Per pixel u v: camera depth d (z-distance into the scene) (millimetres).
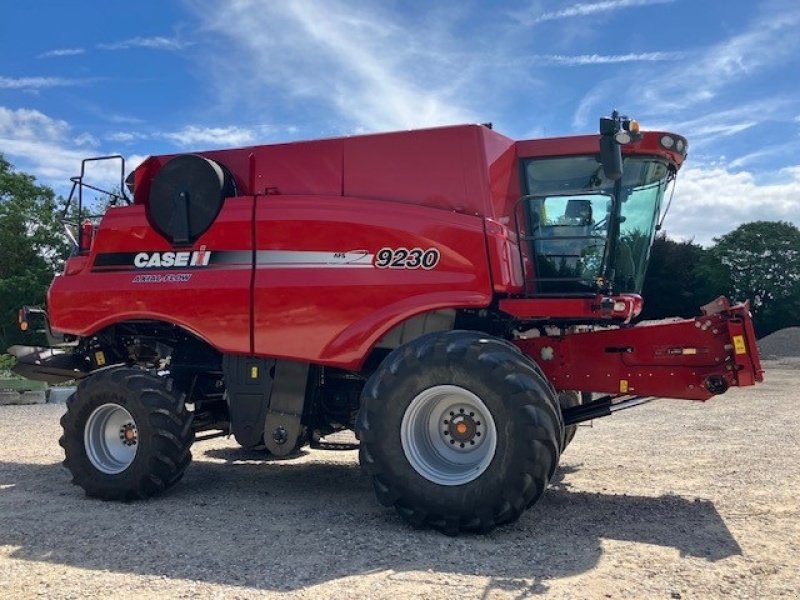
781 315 49688
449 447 5324
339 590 3973
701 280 44312
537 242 6254
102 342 7480
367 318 5812
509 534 5055
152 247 6680
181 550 4766
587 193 5941
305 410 6301
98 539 5066
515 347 5320
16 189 39406
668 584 4016
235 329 6215
